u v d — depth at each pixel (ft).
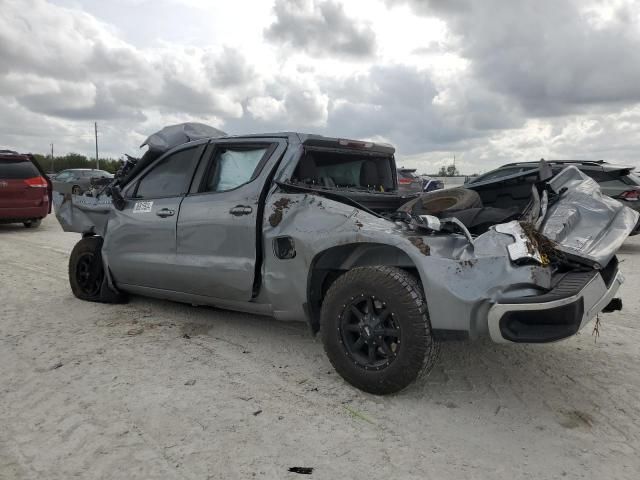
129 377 12.00
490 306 9.71
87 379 11.87
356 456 8.87
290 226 12.50
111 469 8.44
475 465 8.63
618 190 30.60
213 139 15.29
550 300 9.37
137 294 17.78
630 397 11.11
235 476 8.29
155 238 15.79
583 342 14.57
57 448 9.04
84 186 79.00
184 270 14.79
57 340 14.48
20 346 13.97
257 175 13.67
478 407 10.64
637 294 20.48
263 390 11.38
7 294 19.69
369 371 10.89
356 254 12.02
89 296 18.67
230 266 13.61
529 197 14.35
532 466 8.60
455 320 9.95
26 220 41.47
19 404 10.66
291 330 15.49
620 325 16.20
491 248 10.00
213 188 14.88
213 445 9.17
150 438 9.38
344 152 14.89
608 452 9.02
